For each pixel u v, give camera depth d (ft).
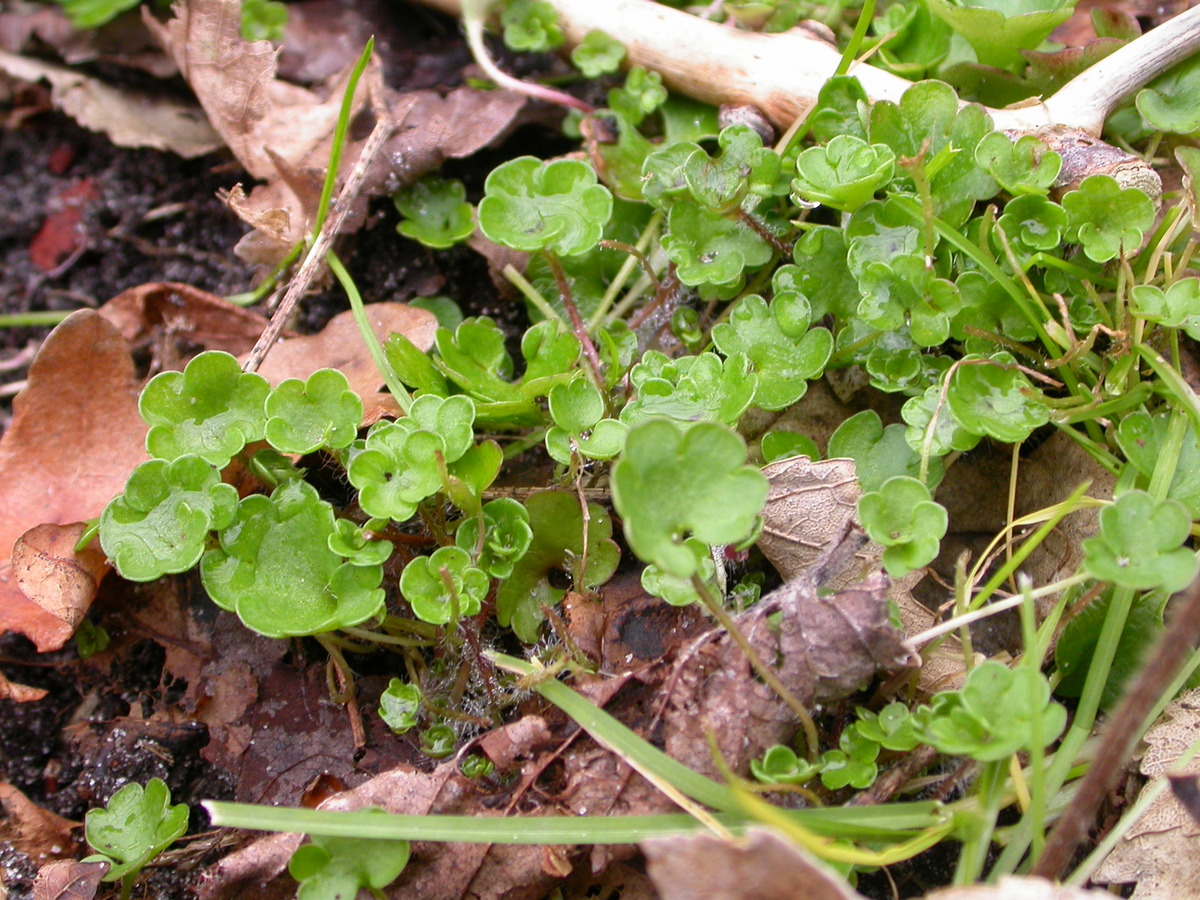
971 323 0.47
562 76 0.61
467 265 0.58
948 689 0.45
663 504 0.37
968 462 0.49
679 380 0.47
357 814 0.40
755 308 0.49
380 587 0.46
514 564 0.47
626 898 0.43
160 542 0.44
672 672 0.43
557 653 0.45
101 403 0.52
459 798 0.43
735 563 0.47
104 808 0.49
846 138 0.47
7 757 0.52
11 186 0.66
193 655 0.52
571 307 0.51
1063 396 0.49
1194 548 0.47
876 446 0.48
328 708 0.48
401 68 0.63
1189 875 0.41
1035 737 0.38
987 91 0.54
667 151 0.51
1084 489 0.44
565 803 0.42
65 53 0.66
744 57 0.55
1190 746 0.42
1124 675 0.45
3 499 0.51
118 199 0.64
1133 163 0.48
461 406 0.46
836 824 0.40
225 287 0.61
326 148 0.59
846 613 0.42
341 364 0.52
